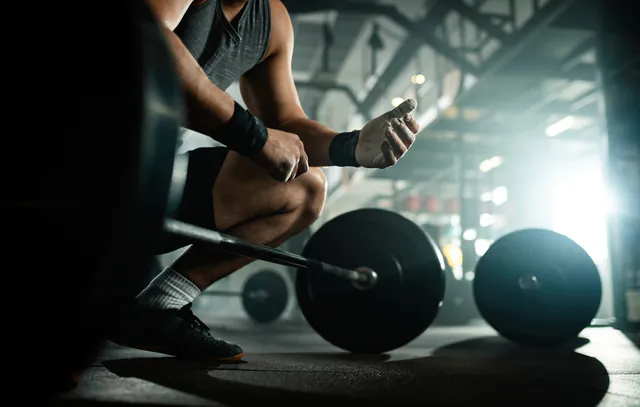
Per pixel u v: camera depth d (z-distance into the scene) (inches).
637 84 142.5
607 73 147.7
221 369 44.5
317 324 64.0
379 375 43.2
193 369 44.0
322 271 52.5
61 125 19.5
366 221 63.9
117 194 18.6
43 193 19.5
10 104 20.2
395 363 54.3
